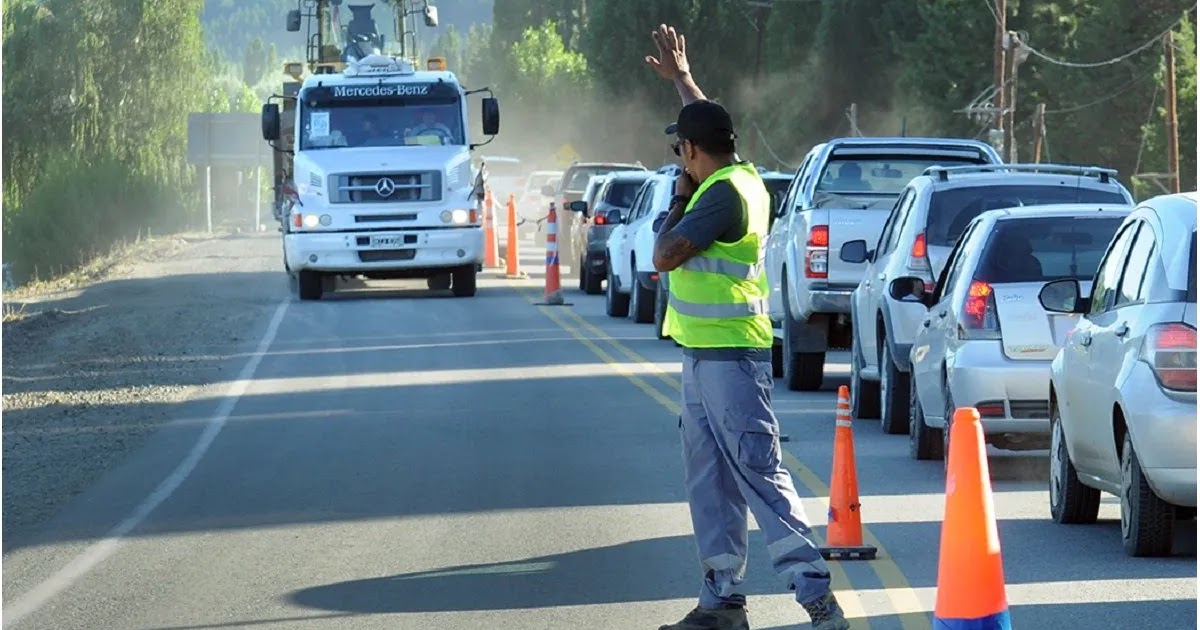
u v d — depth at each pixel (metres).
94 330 79.31
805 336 54.38
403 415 48.78
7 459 43.47
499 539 31.08
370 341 70.94
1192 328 27.14
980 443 19.45
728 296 23.12
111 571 29.47
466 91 92.56
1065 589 26.30
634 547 30.12
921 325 40.81
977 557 19.28
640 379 56.88
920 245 44.53
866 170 55.47
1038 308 36.59
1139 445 27.34
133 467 41.06
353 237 89.25
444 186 90.19
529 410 49.38
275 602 26.52
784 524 22.92
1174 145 152.38
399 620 25.11
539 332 74.50
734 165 23.45
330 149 90.75
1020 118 189.50
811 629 24.06
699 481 23.70
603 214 95.38
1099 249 37.69
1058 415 32.09
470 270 93.56
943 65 192.00
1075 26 187.12
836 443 29.41
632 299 79.44
